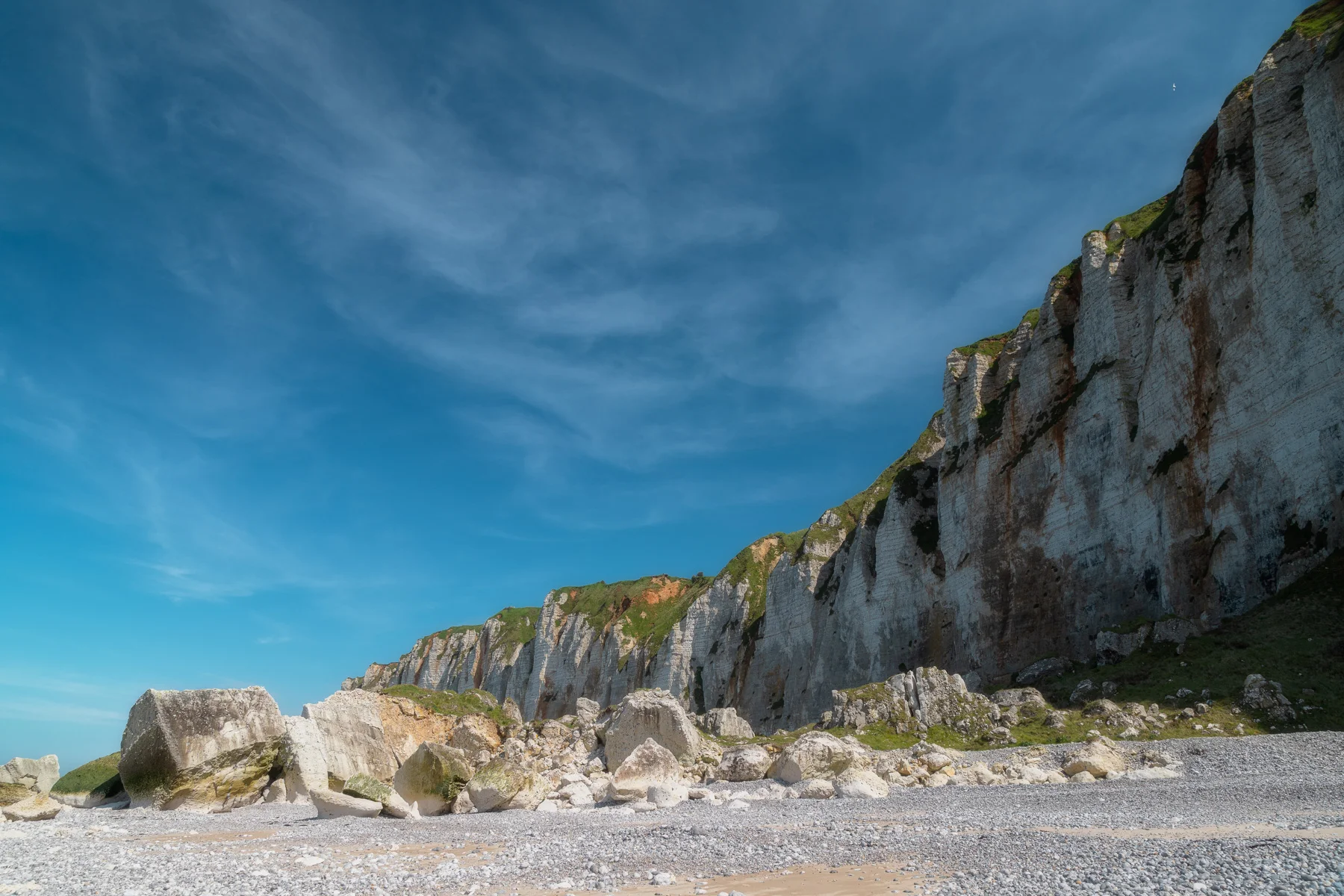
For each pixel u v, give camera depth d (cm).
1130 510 4641
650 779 2447
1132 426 4816
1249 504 3816
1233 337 4094
